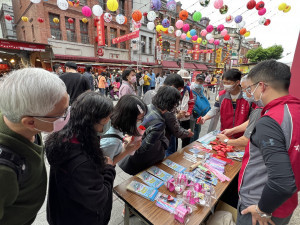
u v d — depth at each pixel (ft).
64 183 2.37
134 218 5.35
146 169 4.47
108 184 2.89
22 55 27.25
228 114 6.77
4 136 1.78
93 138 2.41
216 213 4.24
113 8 13.10
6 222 2.00
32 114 1.77
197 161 4.97
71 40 37.70
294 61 8.52
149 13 16.35
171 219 3.07
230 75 6.10
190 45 68.85
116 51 45.52
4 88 1.71
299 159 2.25
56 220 2.81
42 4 32.19
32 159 2.02
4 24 55.26
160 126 4.27
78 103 2.47
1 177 1.64
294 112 2.33
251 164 2.87
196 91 8.91
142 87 26.45
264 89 2.71
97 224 2.85
